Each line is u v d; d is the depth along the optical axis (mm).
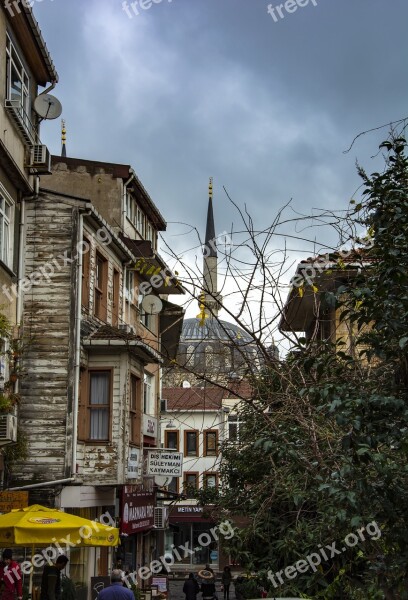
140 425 23875
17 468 20188
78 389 20656
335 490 6980
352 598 10289
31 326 20641
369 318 7168
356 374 8156
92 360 21953
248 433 12820
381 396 6895
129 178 29500
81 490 20453
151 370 29531
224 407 13258
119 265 25469
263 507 10250
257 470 15750
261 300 8648
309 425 8508
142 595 24234
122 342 21359
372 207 7453
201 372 9828
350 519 7344
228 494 15836
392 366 7754
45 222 20906
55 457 20219
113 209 29109
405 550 7137
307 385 9008
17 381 19328
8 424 15969
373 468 7699
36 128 20500
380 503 7000
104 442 21656
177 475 25141
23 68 19375
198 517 53031
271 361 8555
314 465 8352
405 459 7750
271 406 9758
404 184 7453
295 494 9453
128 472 22141
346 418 6879
